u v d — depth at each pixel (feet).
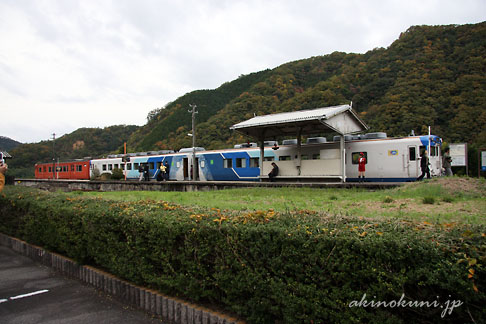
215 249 13.03
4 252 28.43
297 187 56.95
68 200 24.09
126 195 56.75
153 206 18.49
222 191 58.54
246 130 73.20
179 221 14.66
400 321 8.79
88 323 15.39
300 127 69.00
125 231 16.96
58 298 18.40
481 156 70.69
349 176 70.69
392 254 8.92
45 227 23.94
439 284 8.18
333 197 40.81
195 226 13.82
